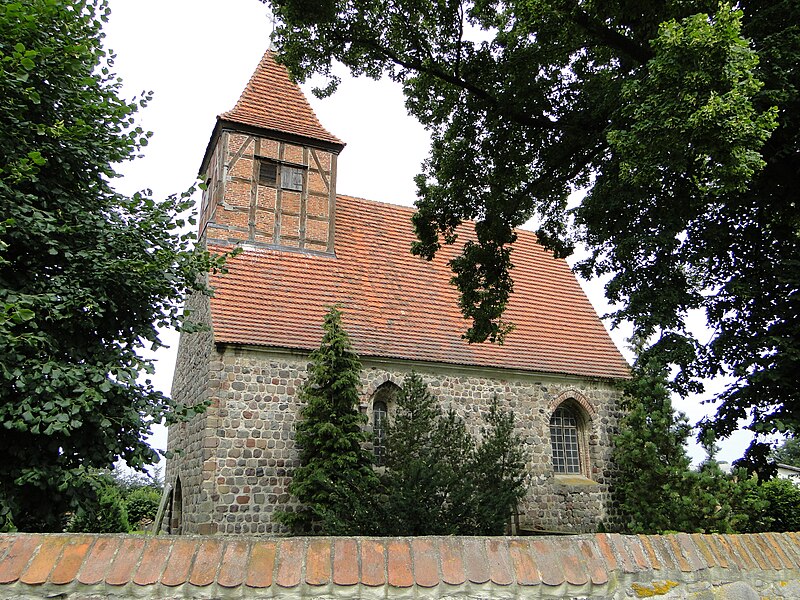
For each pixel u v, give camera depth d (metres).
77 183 8.02
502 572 3.80
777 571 4.60
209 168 18.95
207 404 8.46
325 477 12.31
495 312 13.05
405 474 9.60
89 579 3.32
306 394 13.84
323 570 3.58
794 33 8.09
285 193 17.73
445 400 16.52
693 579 4.25
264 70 19.14
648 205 10.20
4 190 6.89
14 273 7.34
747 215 10.44
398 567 3.68
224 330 14.38
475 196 12.46
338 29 10.84
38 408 6.62
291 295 16.27
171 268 8.21
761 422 9.55
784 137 8.88
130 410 7.50
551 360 18.45
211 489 13.38
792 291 9.80
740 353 10.27
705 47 6.92
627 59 10.09
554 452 18.23
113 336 7.96
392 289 18.20
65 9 7.49
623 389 17.61
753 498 13.18
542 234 13.30
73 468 7.36
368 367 15.77
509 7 10.53
